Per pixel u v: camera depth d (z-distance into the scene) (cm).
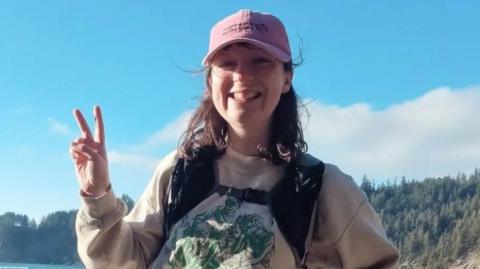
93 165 162
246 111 170
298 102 181
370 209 179
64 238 7925
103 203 164
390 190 6588
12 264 7600
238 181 173
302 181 171
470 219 5478
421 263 5194
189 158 176
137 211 181
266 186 171
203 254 165
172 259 167
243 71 170
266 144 175
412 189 6569
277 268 165
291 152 174
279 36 175
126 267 172
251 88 170
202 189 173
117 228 168
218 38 173
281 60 172
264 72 171
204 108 179
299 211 169
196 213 171
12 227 7931
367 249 176
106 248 168
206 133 179
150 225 176
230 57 171
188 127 180
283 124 177
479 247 5122
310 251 175
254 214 167
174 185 175
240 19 173
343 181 176
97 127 166
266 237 165
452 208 6016
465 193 6594
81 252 169
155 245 176
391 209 6306
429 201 6356
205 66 177
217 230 166
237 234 165
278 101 175
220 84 173
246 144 175
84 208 165
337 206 174
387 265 178
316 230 174
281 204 168
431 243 5541
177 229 170
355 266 177
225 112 173
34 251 7950
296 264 167
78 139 165
